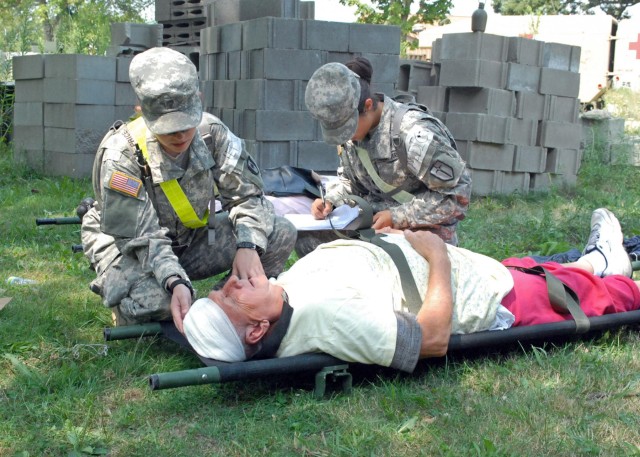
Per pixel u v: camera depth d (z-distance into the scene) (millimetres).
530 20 18266
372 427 2889
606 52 17438
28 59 9984
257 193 3758
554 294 3715
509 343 3783
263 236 3693
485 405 3064
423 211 4129
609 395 3203
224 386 3285
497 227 7039
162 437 2844
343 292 3154
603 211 4664
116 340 3775
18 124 10258
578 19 17750
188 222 3693
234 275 3402
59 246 5871
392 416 2969
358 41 8062
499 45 8836
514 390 3236
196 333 3109
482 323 3504
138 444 2766
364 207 4039
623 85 17406
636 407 3096
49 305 4375
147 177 3559
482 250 5926
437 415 3006
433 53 9484
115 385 3314
